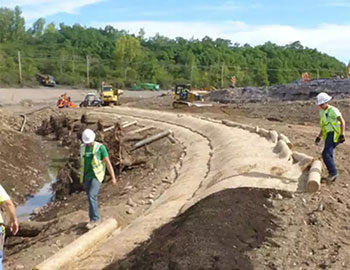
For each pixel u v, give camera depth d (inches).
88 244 329.1
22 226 422.9
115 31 6318.9
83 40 5216.5
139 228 353.1
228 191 360.2
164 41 6087.6
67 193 667.4
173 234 283.3
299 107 1322.6
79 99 2546.8
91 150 385.7
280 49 6156.5
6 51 4254.4
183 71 4576.8
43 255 352.8
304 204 349.1
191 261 241.8
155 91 3508.9
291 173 426.0
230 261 245.3
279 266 252.7
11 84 3277.6
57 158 958.4
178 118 1163.9
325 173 448.5
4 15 5012.3
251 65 5128.0
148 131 1058.1
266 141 640.4
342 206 356.2
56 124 1264.8
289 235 293.7
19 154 886.4
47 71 3969.0
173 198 446.9
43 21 5644.7
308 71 5142.7
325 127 410.6
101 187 649.6
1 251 228.1
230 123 919.0
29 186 727.1
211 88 2608.3
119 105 1806.1
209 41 6712.6
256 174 426.6
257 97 1835.6
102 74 4037.9
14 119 1429.6
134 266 258.8
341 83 1656.0
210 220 290.8
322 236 298.0
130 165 715.4
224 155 573.6
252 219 305.0
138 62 4360.2
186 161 658.2
